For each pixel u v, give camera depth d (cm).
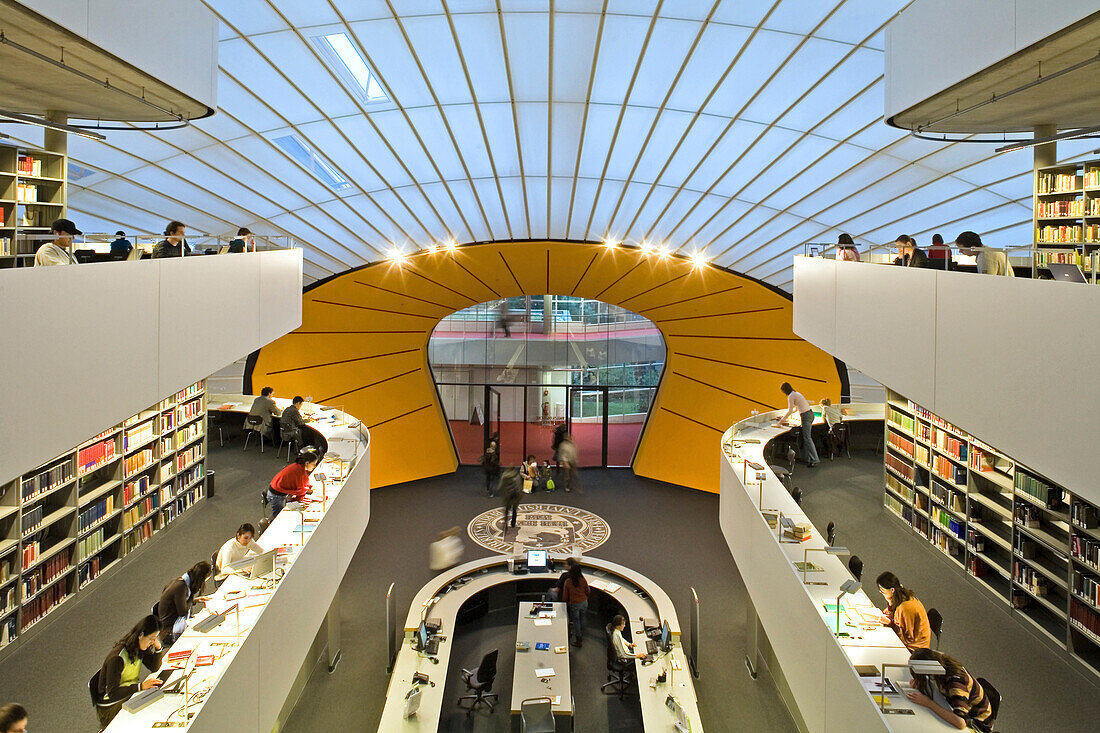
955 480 1376
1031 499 1155
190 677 730
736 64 1391
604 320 3222
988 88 859
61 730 916
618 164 1858
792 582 996
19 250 798
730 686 1351
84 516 1265
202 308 1021
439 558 1841
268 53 1334
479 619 1653
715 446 2595
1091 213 1177
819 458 2133
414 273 2506
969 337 786
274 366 2498
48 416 641
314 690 1330
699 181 1911
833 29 1248
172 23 919
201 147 1630
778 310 2458
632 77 1462
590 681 1434
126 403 791
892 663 765
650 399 3114
